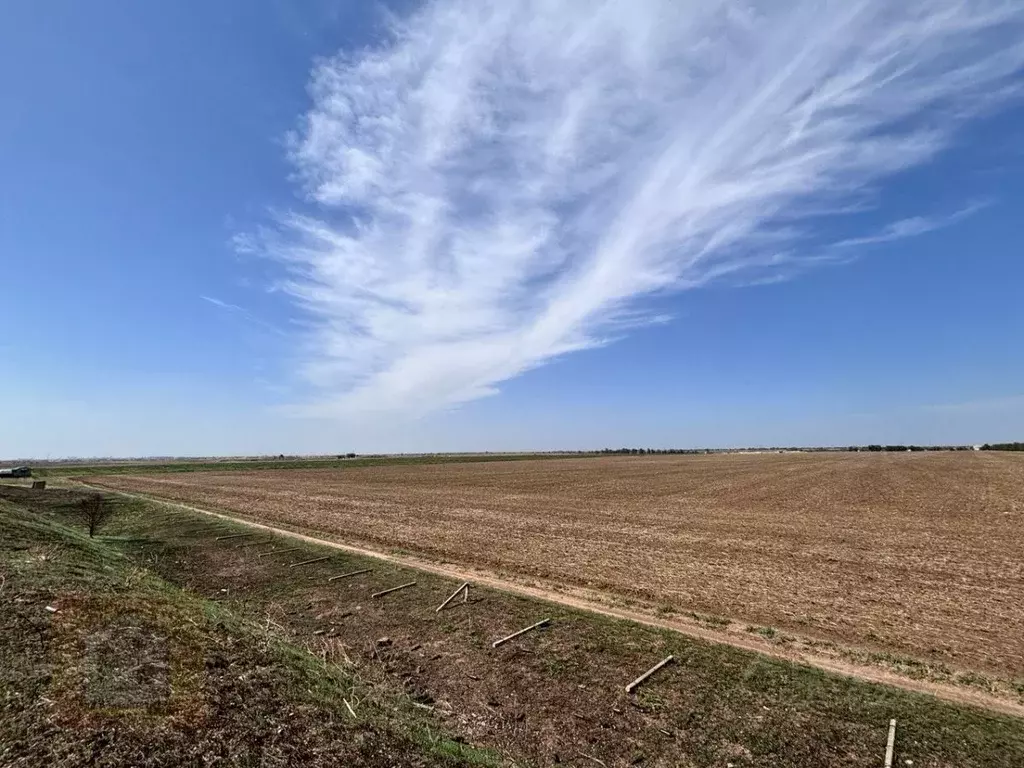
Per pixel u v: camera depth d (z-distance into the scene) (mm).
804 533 24641
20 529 15797
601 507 34938
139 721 5797
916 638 11891
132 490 46219
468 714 8852
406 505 36281
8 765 4848
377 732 6758
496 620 12664
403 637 11977
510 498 40938
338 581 15961
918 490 43188
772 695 9008
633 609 13727
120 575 12648
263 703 6770
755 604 14211
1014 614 13422
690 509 33625
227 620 10328
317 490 48094
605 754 7711
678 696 9086
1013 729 8016
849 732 7930
